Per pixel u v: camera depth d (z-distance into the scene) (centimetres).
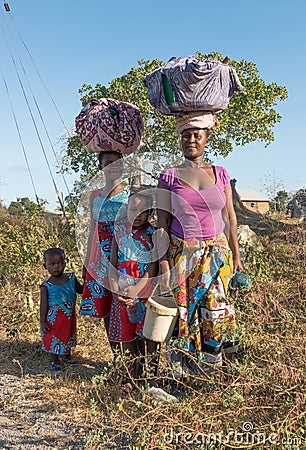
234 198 1655
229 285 442
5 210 1842
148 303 427
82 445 368
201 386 413
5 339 602
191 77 415
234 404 351
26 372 514
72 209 1056
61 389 462
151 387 403
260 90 1459
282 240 972
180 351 408
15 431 391
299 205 1521
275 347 386
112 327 473
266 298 477
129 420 380
